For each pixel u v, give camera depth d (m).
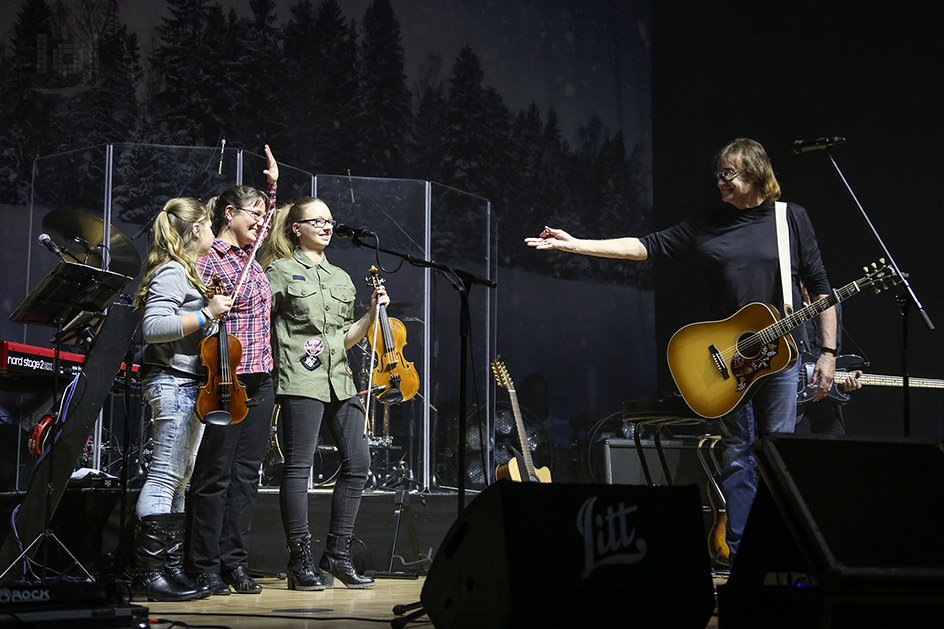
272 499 4.27
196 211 3.22
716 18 7.71
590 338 8.21
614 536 1.72
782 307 3.27
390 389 3.77
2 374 4.18
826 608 1.70
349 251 5.49
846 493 1.80
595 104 8.64
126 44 6.88
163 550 3.00
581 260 8.30
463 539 1.81
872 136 6.28
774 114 7.01
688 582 1.74
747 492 3.18
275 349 3.48
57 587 1.78
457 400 5.87
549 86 8.52
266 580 3.99
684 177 8.03
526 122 8.39
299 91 7.44
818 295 3.39
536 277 8.16
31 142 6.56
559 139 8.49
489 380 5.86
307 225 3.57
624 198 8.56
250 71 7.26
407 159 7.83
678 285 8.05
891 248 6.05
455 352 5.94
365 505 4.45
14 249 6.43
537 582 1.65
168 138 6.93
